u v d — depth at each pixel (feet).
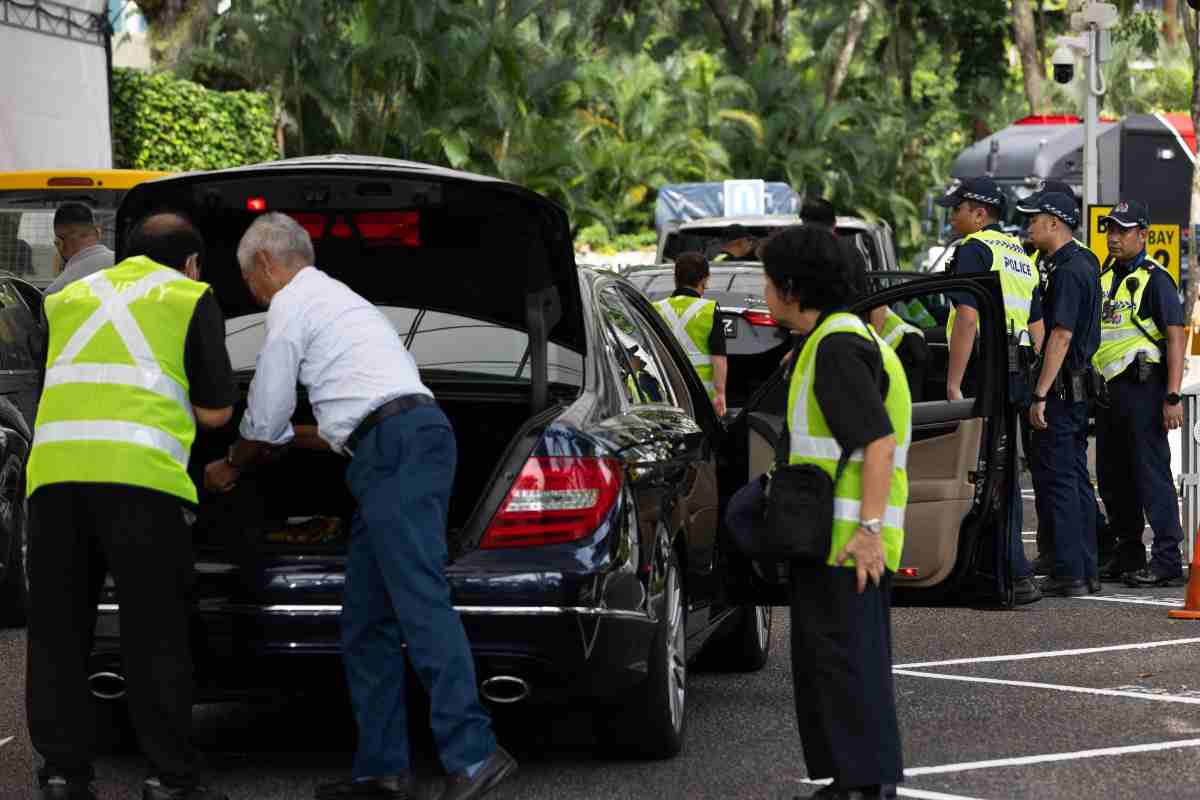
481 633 27.30
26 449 45.93
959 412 35.83
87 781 27.43
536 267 30.35
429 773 29.94
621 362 32.14
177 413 26.96
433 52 186.19
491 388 32.19
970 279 35.47
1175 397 51.55
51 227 60.80
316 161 30.35
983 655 41.06
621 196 220.02
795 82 239.50
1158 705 35.40
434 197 29.60
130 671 26.73
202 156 133.08
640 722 29.94
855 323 25.49
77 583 27.04
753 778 29.40
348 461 34.32
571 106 205.26
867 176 244.01
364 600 27.17
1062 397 50.26
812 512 25.11
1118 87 233.96
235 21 171.53
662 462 30.53
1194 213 79.71
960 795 28.45
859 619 25.44
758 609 39.01
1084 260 49.88
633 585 28.35
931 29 250.78
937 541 35.63
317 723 34.09
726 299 62.75
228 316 33.47
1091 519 51.44
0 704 35.76
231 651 27.78
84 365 26.81
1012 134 150.61
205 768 27.55
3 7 98.07
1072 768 30.19
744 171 238.48
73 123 105.29
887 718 25.52
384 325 27.68
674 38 260.42
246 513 31.07
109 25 108.99
